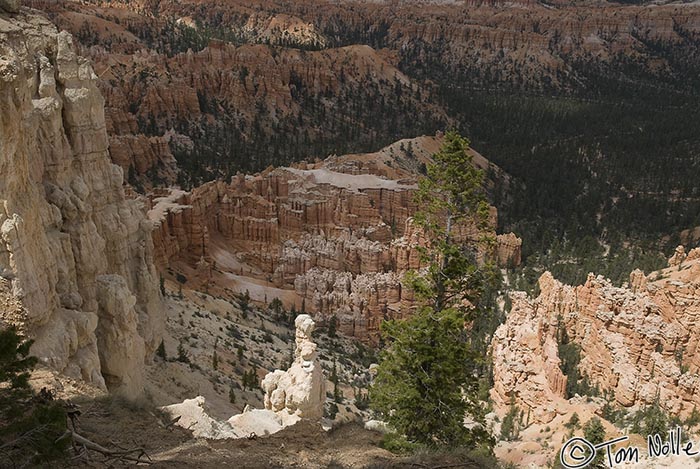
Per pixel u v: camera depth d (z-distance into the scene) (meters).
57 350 23.06
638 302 59.28
